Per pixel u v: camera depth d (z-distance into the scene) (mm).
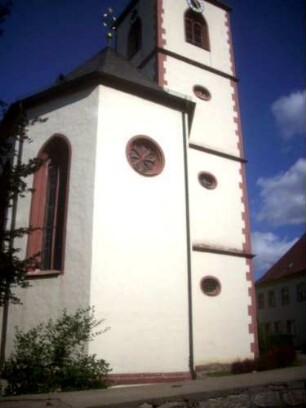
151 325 11391
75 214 11758
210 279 15086
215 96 19703
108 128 12625
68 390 8516
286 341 27359
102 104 12797
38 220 12570
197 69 20062
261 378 6688
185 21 21297
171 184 13164
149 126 13469
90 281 10883
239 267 15891
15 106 14023
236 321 14961
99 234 11406
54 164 13203
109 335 10727
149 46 20438
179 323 11836
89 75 12992
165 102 14156
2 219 7258
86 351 10250
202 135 18141
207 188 16812
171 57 19625
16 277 6961
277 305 40094
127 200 12156
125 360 10750
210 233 16031
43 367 8758
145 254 11930
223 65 21062
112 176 12156
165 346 11414
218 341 14312
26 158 13266
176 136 13938
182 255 12539
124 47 23797
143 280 11656
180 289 12164
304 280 37094
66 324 10141
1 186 7160
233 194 17344
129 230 11898
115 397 5590
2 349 11328
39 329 10648
